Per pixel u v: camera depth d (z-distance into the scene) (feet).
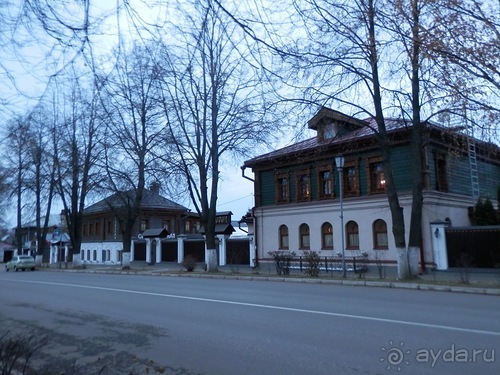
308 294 42.47
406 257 54.90
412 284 48.49
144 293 46.32
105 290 50.78
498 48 36.70
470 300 37.19
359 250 77.15
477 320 27.35
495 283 47.62
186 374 18.53
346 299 38.22
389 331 24.30
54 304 40.52
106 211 154.40
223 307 34.63
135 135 91.45
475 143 65.62
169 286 53.72
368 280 53.57
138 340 24.76
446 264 67.21
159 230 124.26
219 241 102.94
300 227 87.45
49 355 22.17
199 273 76.54
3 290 55.21
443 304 34.63
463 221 79.10
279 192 92.58
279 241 90.68
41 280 71.67
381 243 75.25
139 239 130.72
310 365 18.75
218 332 25.73
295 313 30.94
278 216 91.45
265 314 30.94
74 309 36.94
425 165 71.67
